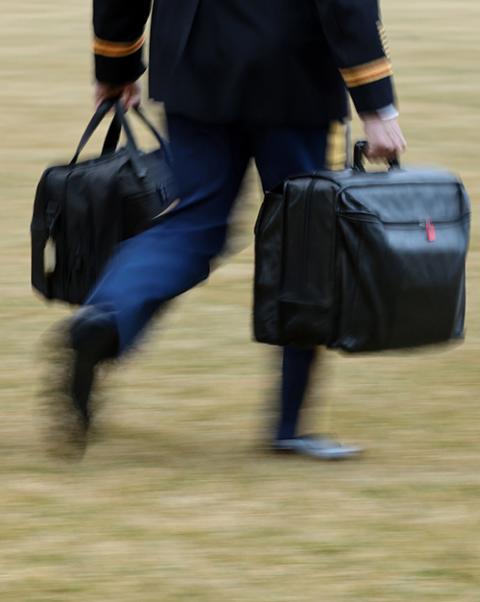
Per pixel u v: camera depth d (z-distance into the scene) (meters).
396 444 12.15
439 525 10.15
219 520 10.18
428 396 13.45
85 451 11.49
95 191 11.64
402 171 11.23
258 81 11.14
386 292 10.84
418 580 9.23
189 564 9.41
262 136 11.30
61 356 10.82
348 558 9.54
